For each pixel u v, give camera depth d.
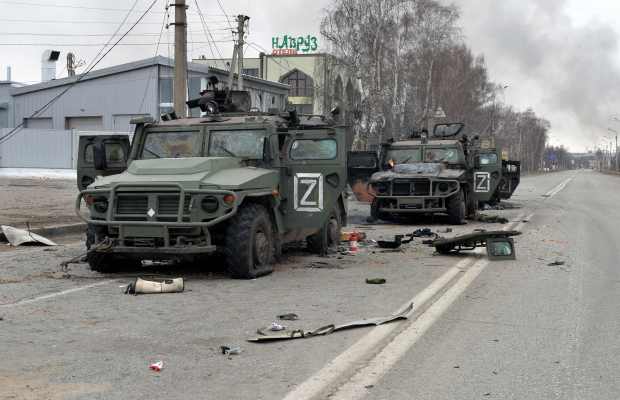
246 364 6.44
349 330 7.80
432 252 14.95
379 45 50.91
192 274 11.54
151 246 10.60
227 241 10.81
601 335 7.71
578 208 31.91
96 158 12.12
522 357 6.81
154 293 9.76
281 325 7.95
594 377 6.21
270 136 11.98
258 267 11.28
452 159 23.98
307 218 12.38
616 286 10.84
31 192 30.11
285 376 6.09
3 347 6.92
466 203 24.14
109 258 11.29
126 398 5.49
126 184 10.64
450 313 8.74
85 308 8.76
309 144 12.41
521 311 8.91
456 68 67.56
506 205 32.78
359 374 6.18
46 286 10.27
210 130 12.24
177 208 10.48
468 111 73.69
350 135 12.90
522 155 180.25
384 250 15.23
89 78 50.16
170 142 12.34
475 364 6.55
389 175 22.78
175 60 23.39
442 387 5.88
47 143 48.28
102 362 6.46
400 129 53.75
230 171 11.25
